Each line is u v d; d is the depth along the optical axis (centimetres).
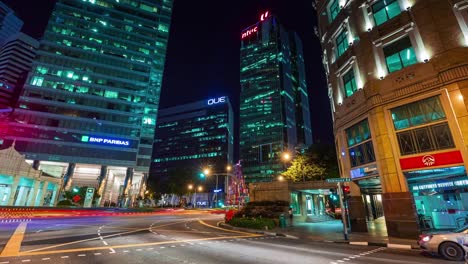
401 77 1600
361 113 1811
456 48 1411
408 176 1566
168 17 10156
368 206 2677
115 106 7788
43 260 822
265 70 18612
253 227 2053
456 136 1320
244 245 1234
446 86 1400
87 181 7169
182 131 18288
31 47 12619
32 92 6819
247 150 16600
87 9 8438
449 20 1489
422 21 1584
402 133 1543
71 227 1923
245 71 19662
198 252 1020
